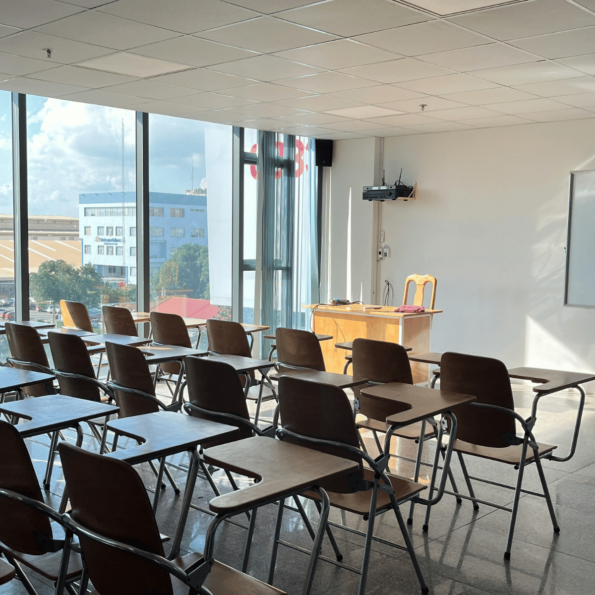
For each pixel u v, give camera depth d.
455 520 3.79
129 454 2.15
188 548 3.33
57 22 4.29
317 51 4.91
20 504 2.14
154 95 6.46
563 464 4.86
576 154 7.45
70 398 2.93
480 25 4.30
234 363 4.13
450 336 8.53
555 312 7.66
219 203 8.55
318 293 9.55
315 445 2.72
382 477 2.66
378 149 9.08
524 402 6.88
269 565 3.16
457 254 8.44
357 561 3.24
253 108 7.12
